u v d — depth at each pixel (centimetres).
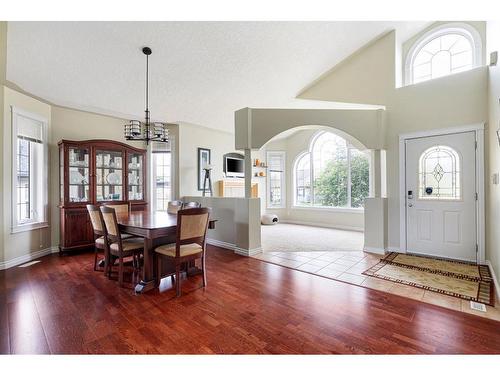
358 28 390
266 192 795
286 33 364
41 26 272
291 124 401
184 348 172
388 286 273
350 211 652
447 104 362
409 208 397
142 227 260
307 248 445
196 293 261
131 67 361
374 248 409
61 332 191
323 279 296
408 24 397
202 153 607
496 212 286
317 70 470
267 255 402
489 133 323
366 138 400
